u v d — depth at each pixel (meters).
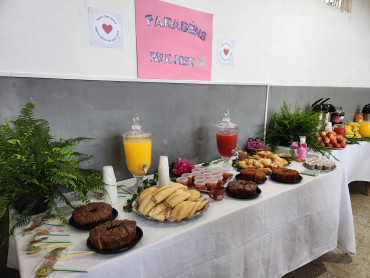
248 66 2.09
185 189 1.09
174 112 1.65
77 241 0.83
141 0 1.38
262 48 2.17
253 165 1.60
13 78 1.06
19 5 1.04
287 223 1.33
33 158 0.90
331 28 2.87
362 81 3.64
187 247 0.91
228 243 1.05
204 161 1.90
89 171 1.10
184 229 0.90
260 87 2.20
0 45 1.02
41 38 1.11
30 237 0.85
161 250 0.83
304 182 1.39
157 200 0.98
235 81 2.02
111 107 1.36
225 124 1.69
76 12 1.19
